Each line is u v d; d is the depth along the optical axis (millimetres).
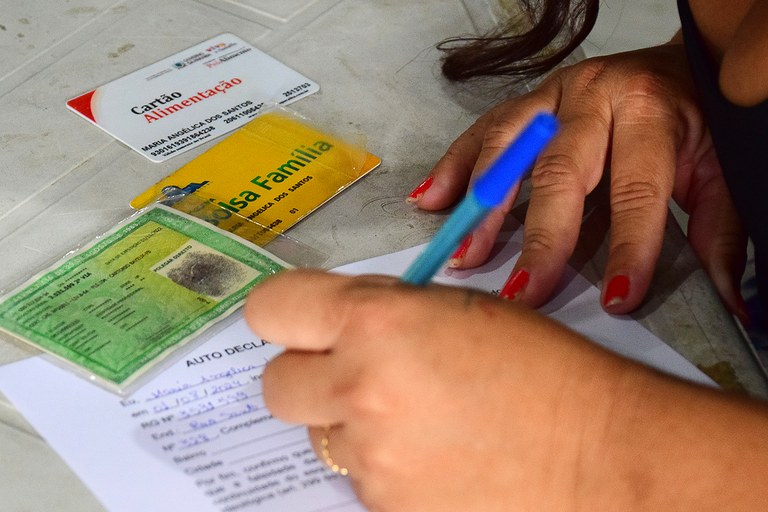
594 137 776
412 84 955
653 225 715
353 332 513
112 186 826
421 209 802
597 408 508
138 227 775
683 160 821
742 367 675
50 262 749
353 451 521
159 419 631
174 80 952
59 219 792
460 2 1071
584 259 753
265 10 1062
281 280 551
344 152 862
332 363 516
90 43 1010
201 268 737
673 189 831
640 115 782
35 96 934
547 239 708
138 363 665
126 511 575
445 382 496
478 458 503
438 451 503
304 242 768
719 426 506
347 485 596
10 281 732
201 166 844
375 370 500
